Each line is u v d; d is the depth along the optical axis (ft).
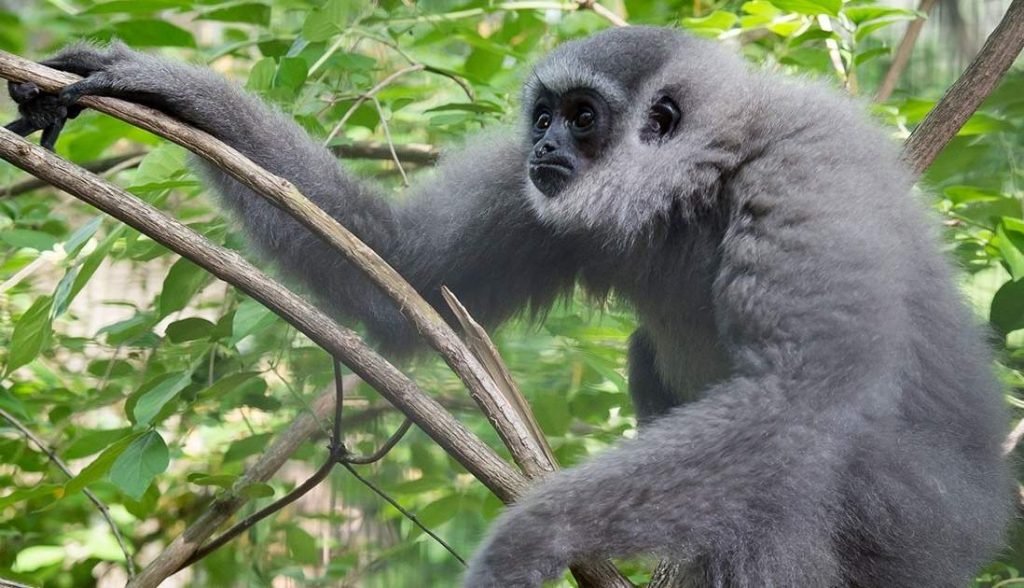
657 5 39.17
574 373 33.86
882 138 24.84
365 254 21.90
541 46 39.37
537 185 27.27
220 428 39.42
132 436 24.43
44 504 30.83
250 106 26.86
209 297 40.81
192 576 36.99
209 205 34.32
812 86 25.61
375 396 34.06
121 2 31.32
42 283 37.37
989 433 24.73
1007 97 34.76
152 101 25.30
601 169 26.71
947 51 39.70
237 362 30.55
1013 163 32.48
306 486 25.46
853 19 29.60
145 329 29.17
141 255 27.61
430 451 34.35
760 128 24.52
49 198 39.37
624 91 26.76
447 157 29.91
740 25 35.04
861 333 21.11
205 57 33.68
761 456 20.67
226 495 27.63
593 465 20.88
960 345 24.66
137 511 32.50
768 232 22.34
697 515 20.44
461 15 33.01
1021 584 27.73
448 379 36.06
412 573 35.53
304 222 21.91
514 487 20.76
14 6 45.60
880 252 21.81
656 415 29.30
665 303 27.20
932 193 28.19
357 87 34.32
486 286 29.60
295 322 21.22
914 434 23.40
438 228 28.53
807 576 21.22
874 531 22.59
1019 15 25.48
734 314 22.34
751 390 21.13
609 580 20.48
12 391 34.24
